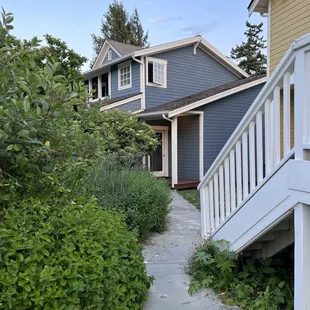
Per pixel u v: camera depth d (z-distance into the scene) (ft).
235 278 9.76
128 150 26.43
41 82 7.87
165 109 33.99
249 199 9.02
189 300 8.89
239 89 36.68
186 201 26.89
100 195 14.53
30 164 7.52
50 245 6.91
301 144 6.95
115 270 7.23
